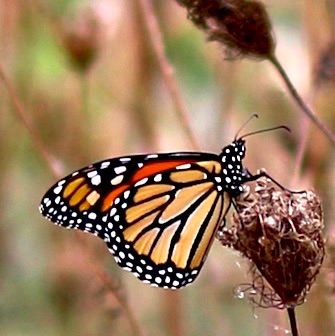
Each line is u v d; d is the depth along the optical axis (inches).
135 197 37.0
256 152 40.3
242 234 35.1
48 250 41.3
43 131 41.1
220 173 36.9
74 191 36.6
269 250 35.0
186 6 36.6
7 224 41.6
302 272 35.0
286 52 40.4
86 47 40.3
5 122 41.3
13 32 41.3
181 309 39.9
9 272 41.6
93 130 40.9
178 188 37.1
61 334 40.9
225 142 40.6
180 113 38.9
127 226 37.0
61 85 41.3
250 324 40.2
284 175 39.8
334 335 38.6
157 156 37.0
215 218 37.0
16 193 41.7
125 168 36.9
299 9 41.1
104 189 36.8
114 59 40.9
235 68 40.6
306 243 34.9
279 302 35.1
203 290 40.5
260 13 36.5
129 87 40.9
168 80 38.9
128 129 40.9
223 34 36.5
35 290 41.3
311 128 39.4
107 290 39.9
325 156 39.3
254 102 40.7
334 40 39.1
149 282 37.1
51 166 38.8
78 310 40.8
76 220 36.7
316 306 38.5
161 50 38.9
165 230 37.1
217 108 40.8
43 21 41.0
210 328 40.3
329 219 38.6
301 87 40.0
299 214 35.0
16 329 41.2
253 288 35.2
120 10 40.6
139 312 40.3
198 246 37.1
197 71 42.2
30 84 41.3
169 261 37.1
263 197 35.2
